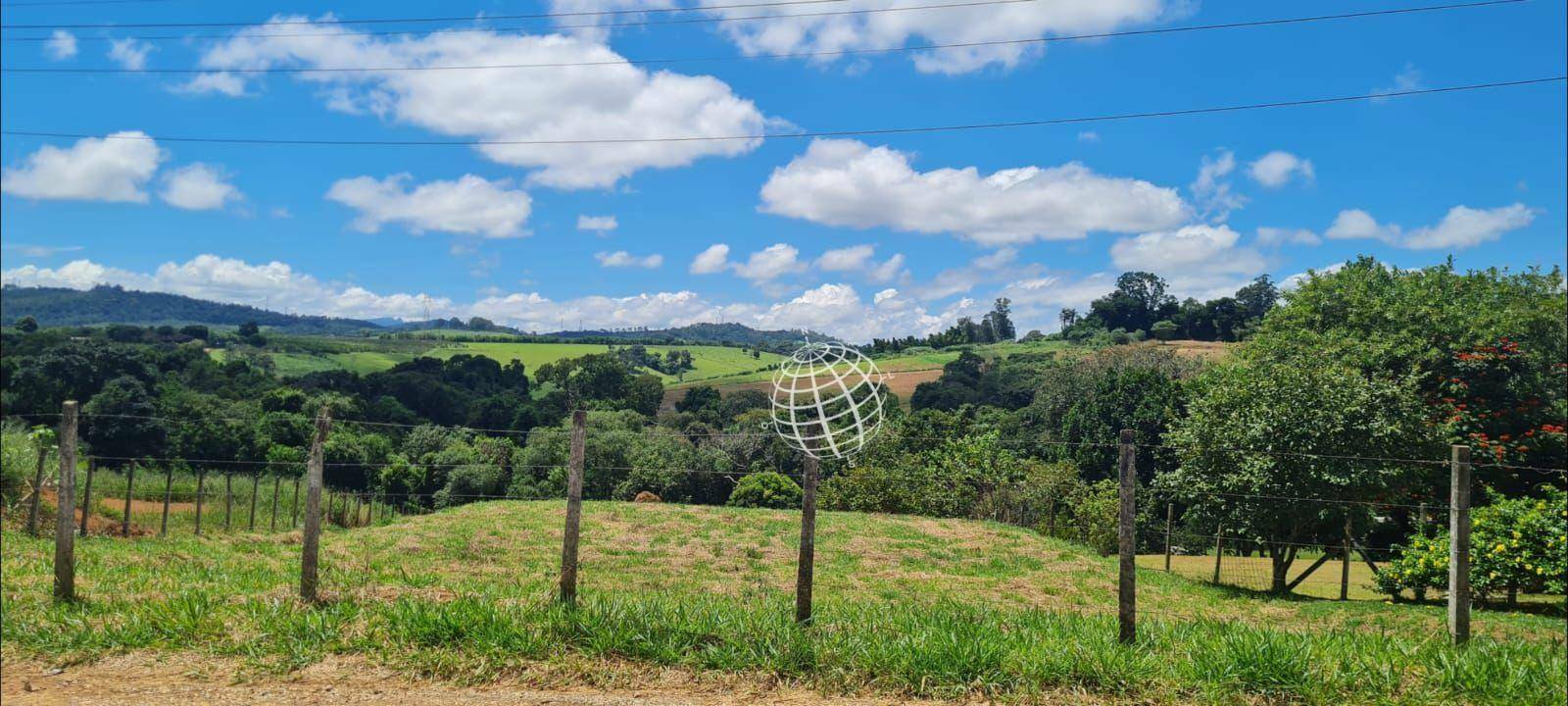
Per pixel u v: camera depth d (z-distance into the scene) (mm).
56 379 47031
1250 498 19359
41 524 17766
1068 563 20375
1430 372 24531
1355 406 18562
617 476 42000
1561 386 26422
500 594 8961
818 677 6730
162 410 45531
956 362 75938
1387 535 23297
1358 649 7445
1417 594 17031
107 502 23188
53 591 8852
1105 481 33781
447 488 42000
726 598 9484
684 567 17750
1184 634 8078
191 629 7445
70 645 7137
